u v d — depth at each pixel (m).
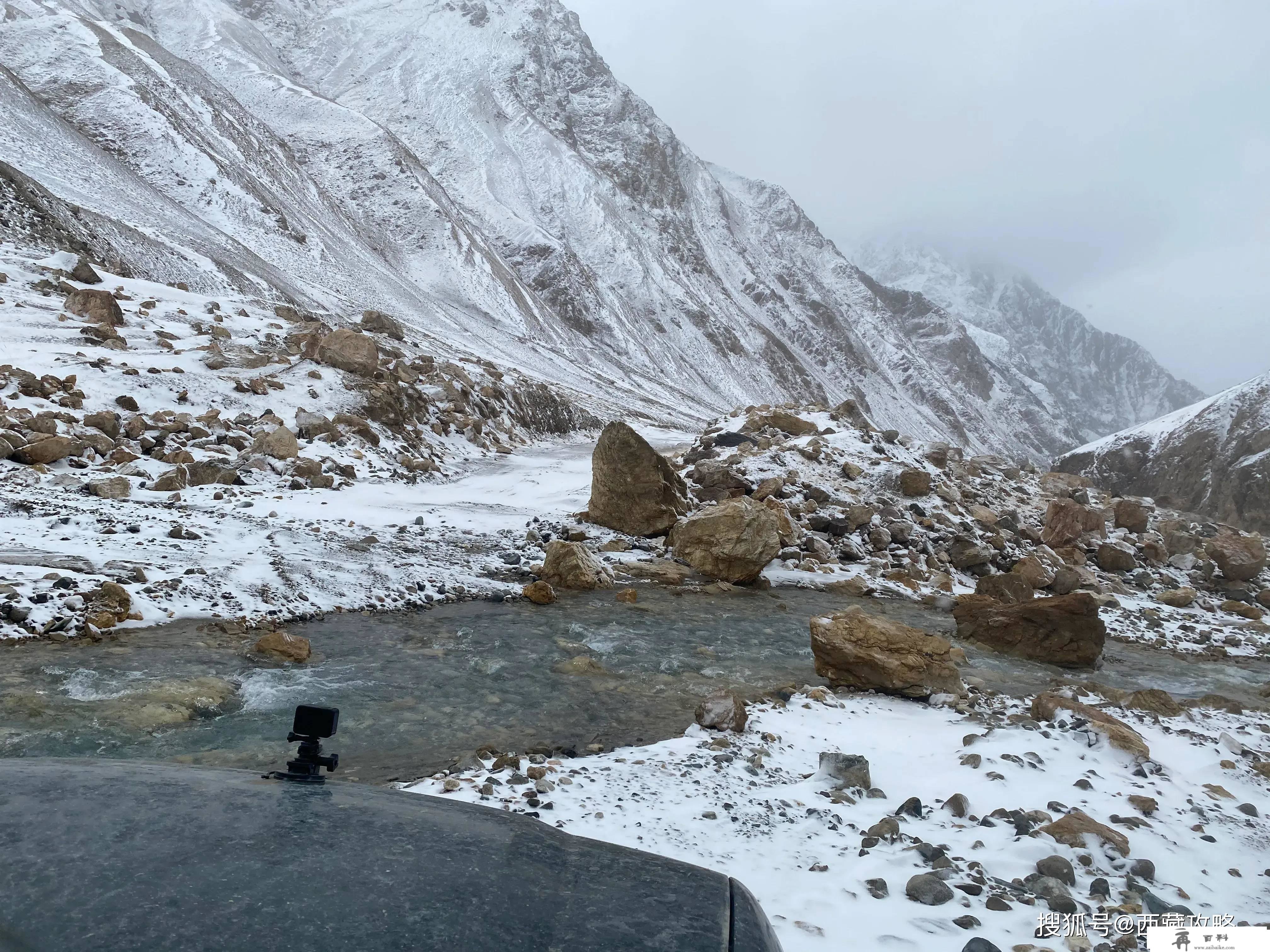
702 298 192.62
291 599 11.09
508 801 5.04
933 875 4.25
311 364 28.17
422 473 24.61
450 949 1.30
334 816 1.88
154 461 18.31
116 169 66.81
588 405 69.50
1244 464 59.88
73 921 1.22
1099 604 17.62
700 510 17.56
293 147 131.00
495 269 120.19
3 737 6.05
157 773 2.03
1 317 25.00
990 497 24.30
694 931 1.51
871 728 7.66
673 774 5.83
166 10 186.50
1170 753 7.04
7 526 11.64
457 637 10.52
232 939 1.23
